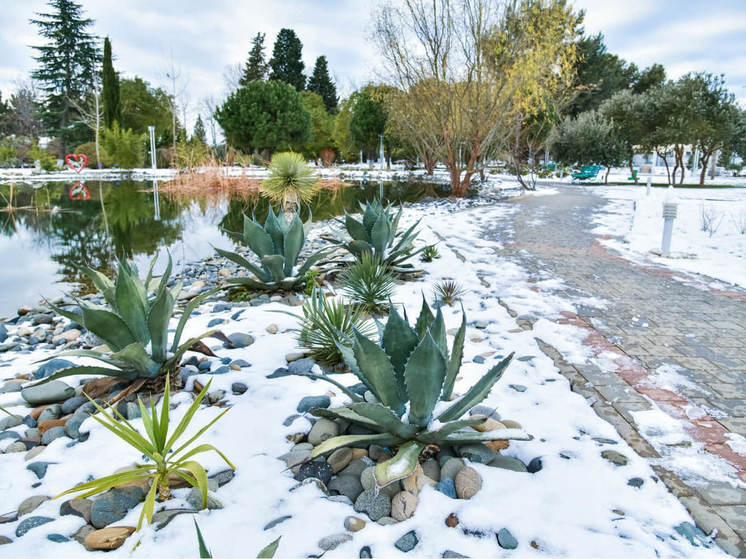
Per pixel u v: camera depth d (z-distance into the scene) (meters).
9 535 2.00
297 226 5.45
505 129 18.08
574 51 17.27
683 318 4.69
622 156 23.84
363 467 2.42
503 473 2.33
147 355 3.14
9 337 4.63
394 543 1.93
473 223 11.50
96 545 1.89
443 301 5.29
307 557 1.85
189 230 11.70
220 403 3.08
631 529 1.96
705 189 20.08
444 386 2.70
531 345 4.03
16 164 43.09
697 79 20.81
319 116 52.06
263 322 4.59
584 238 9.31
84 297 6.16
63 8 57.03
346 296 5.18
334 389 3.24
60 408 3.10
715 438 2.65
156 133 49.09
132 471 2.11
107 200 18.31
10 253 8.92
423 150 27.36
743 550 1.87
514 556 1.85
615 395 3.15
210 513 2.10
